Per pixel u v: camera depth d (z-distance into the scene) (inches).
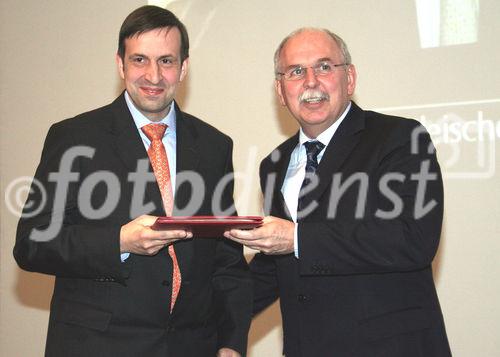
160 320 83.2
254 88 148.6
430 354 82.6
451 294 133.5
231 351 89.5
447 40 134.6
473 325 131.9
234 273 94.7
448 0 134.6
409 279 85.5
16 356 167.0
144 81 86.4
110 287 82.1
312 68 91.6
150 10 88.3
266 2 147.8
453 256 133.6
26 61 168.1
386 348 80.7
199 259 88.4
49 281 165.8
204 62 152.1
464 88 133.3
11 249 168.4
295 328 88.9
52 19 165.9
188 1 153.1
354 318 82.8
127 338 81.4
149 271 83.0
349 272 82.6
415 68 136.6
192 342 87.1
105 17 160.7
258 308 103.2
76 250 79.3
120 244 78.4
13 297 167.9
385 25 139.0
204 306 89.8
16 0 169.3
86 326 80.4
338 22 142.2
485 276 131.3
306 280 86.7
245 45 149.3
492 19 131.9
